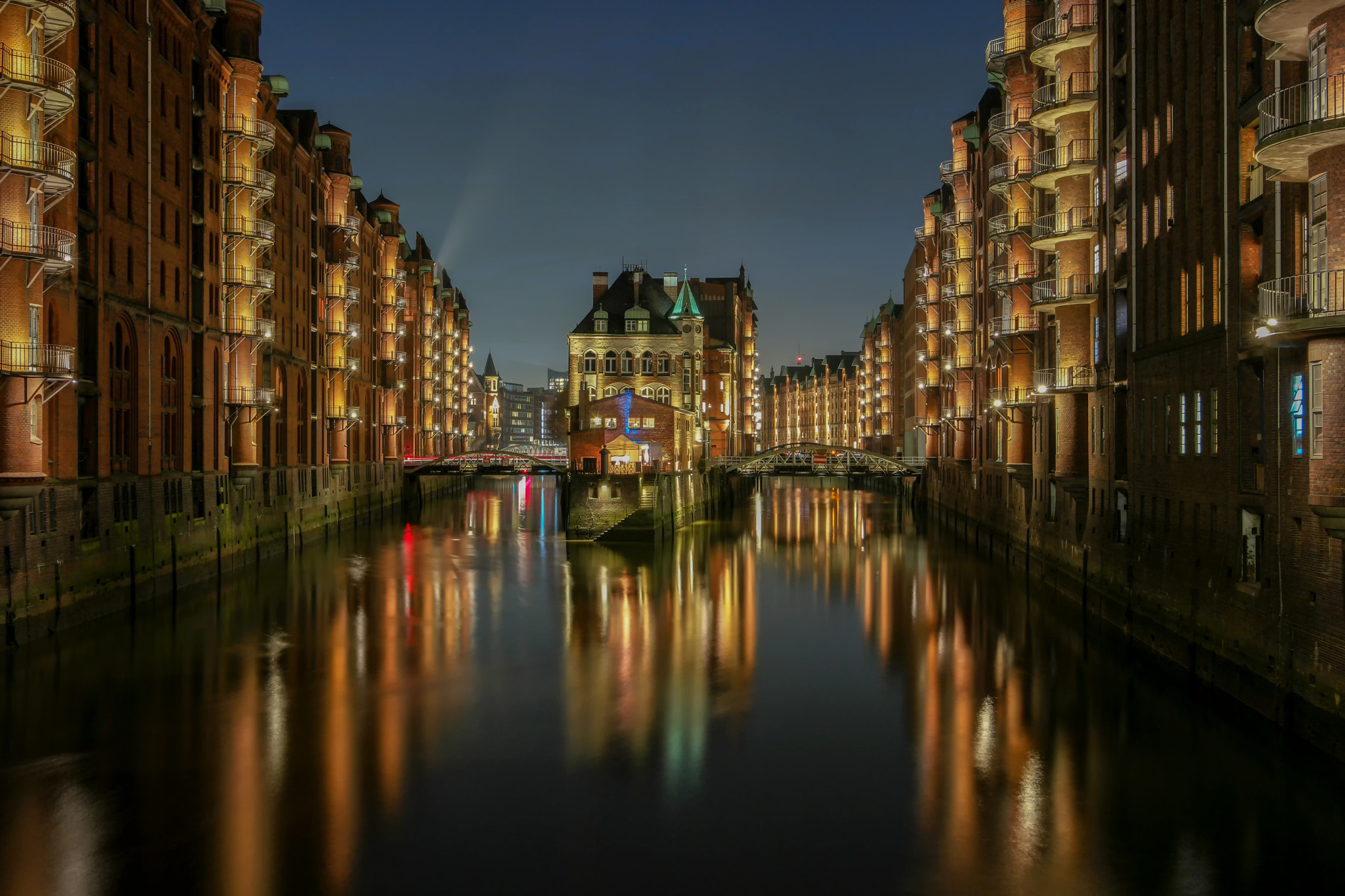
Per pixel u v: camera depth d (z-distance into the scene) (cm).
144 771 2066
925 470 8819
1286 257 2123
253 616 3669
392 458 8825
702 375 9419
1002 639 3309
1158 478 2945
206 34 4441
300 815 1850
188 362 4225
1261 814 1852
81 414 3328
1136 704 2523
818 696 2641
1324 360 1891
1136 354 3166
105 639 3191
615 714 2483
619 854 1700
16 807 1877
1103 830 1789
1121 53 3434
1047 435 4253
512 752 2195
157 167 3925
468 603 4038
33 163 2789
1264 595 2200
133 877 1611
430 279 10906
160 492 3900
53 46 2961
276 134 5447
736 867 1655
